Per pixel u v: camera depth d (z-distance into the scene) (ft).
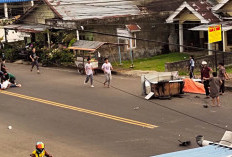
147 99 123.34
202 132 94.17
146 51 194.49
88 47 161.89
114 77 154.81
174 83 124.47
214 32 139.13
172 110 111.96
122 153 82.99
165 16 200.03
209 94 122.72
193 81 129.90
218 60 163.73
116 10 199.62
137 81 146.61
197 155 56.54
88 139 91.97
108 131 96.78
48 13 199.93
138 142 88.99
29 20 209.15
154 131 95.81
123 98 124.98
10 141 92.48
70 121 105.09
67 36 176.76
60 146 88.17
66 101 123.24
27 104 121.49
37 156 70.95
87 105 118.52
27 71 168.45
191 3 190.19
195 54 194.49
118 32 182.80
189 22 199.41
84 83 143.84
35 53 167.22
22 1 244.22
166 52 201.57
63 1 196.85
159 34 198.80
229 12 185.78
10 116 110.73
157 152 82.99
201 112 109.40
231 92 128.57
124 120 104.53
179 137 91.40
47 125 102.68
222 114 107.24
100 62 162.81
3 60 142.00
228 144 71.82
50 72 165.27
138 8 205.16
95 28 181.57
